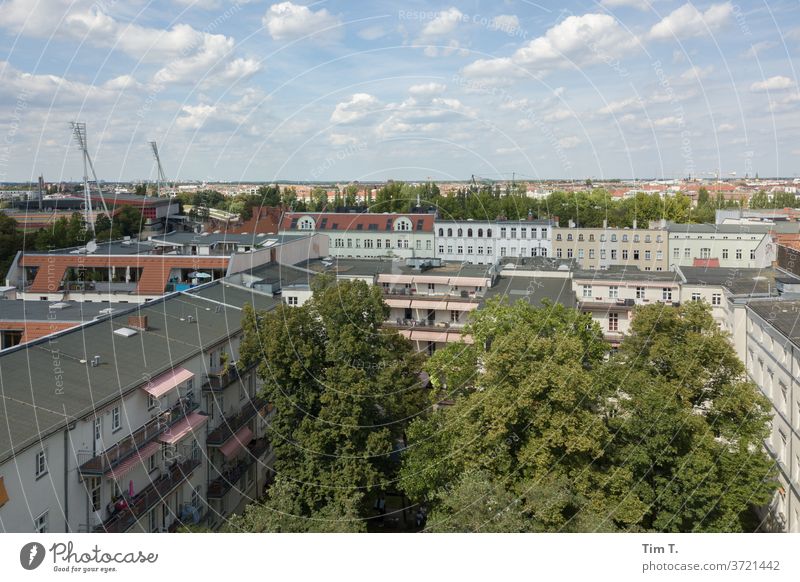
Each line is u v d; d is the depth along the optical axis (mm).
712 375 47969
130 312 57250
